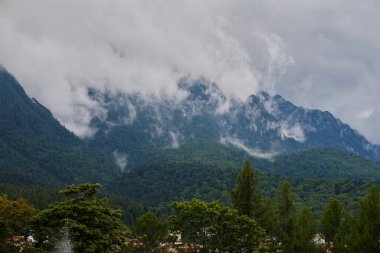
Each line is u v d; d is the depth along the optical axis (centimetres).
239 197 5628
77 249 4316
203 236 4959
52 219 4416
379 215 4275
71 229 4272
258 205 5603
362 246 4150
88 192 4794
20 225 4450
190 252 5025
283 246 5322
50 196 13788
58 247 4259
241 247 4769
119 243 4703
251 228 4753
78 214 4481
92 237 4362
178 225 5000
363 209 4481
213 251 4788
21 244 4612
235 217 4791
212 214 4872
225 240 4788
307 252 5162
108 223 4575
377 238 4200
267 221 5506
